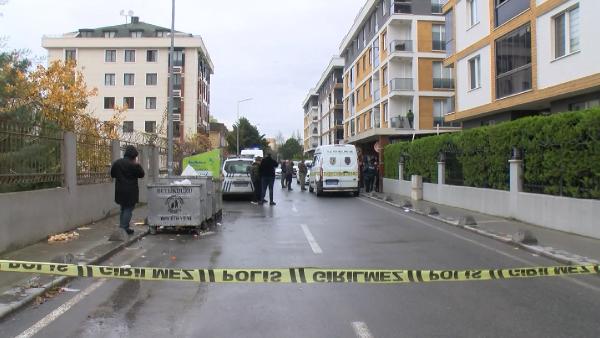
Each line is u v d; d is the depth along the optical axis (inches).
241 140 3651.6
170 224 470.9
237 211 689.6
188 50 2615.7
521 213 532.1
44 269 235.8
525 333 197.2
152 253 375.2
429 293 257.8
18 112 420.2
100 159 561.3
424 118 1562.5
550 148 481.7
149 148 804.0
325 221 571.8
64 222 453.7
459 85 997.2
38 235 401.4
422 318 216.8
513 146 553.3
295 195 1037.2
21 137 387.2
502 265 328.5
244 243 417.4
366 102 1916.8
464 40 968.9
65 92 794.2
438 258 351.6
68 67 840.3
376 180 1156.5
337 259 346.9
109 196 576.4
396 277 242.4
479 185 652.1
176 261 343.6
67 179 462.3
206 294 256.4
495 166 600.1
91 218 522.9
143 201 738.2
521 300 244.2
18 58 561.9
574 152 444.5
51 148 437.1
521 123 536.7
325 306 235.1
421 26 1562.5
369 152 1988.2
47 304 239.3
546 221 485.4
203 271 236.5
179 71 2603.3
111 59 2618.1
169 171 848.3
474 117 964.6
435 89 1566.2
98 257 339.0
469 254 367.9
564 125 456.8
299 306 235.3
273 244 411.2
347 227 518.6
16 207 366.6
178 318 218.2
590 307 232.4
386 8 1621.6
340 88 2883.9
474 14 932.6
